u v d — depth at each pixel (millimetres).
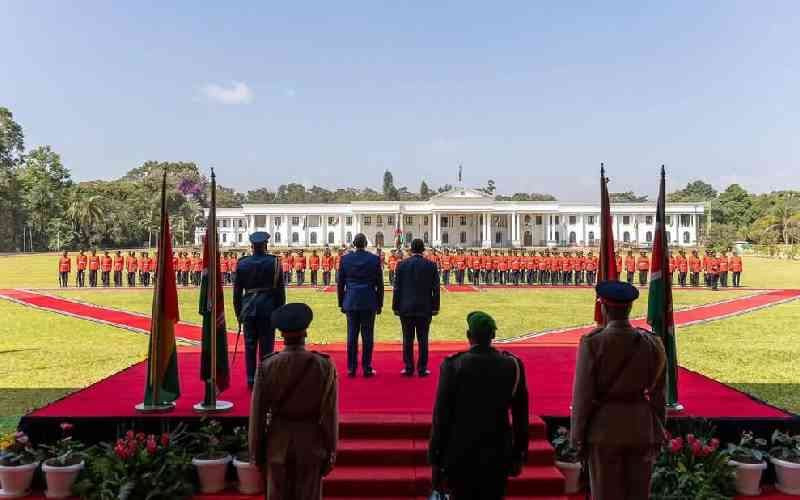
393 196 161125
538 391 8125
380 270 9094
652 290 7414
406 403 7477
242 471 6273
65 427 6574
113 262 34125
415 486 6027
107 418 6871
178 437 6648
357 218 99375
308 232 100875
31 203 83500
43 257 67188
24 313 20578
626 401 4586
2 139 84312
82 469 6254
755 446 6684
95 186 95875
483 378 4340
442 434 4371
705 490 6008
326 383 4609
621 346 4586
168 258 7445
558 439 6656
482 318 4480
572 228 98875
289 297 26234
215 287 7395
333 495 6031
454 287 32219
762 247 74000
